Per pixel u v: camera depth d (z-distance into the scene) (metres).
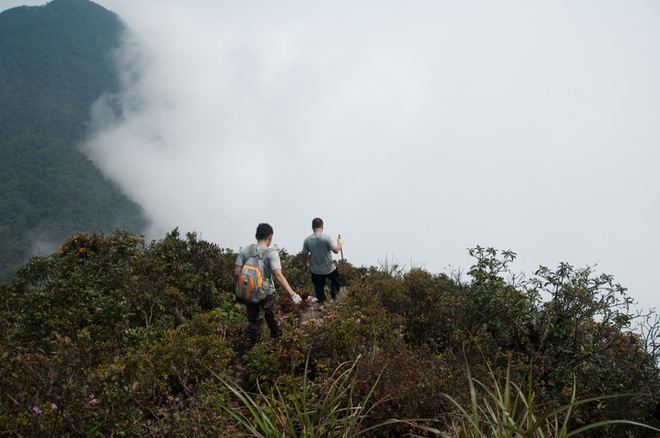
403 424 3.18
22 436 2.44
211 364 4.04
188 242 7.76
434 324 5.85
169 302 6.07
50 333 4.55
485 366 4.55
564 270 5.24
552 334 5.16
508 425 2.42
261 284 4.76
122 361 3.65
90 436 2.64
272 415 3.07
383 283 6.63
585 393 4.59
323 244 7.21
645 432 4.70
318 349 4.45
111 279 6.16
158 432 2.89
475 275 5.50
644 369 4.93
